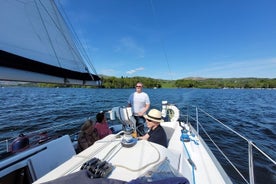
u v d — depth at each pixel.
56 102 18.86
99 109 13.84
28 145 2.16
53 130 8.12
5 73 1.26
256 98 31.14
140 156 1.46
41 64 1.53
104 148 1.65
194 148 2.79
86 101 19.91
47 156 1.96
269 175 4.50
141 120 3.85
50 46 1.71
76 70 1.96
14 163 1.65
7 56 1.24
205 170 2.19
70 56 1.92
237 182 4.23
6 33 1.37
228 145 6.55
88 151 1.60
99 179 1.06
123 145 1.66
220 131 8.41
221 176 2.08
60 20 1.92
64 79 1.80
